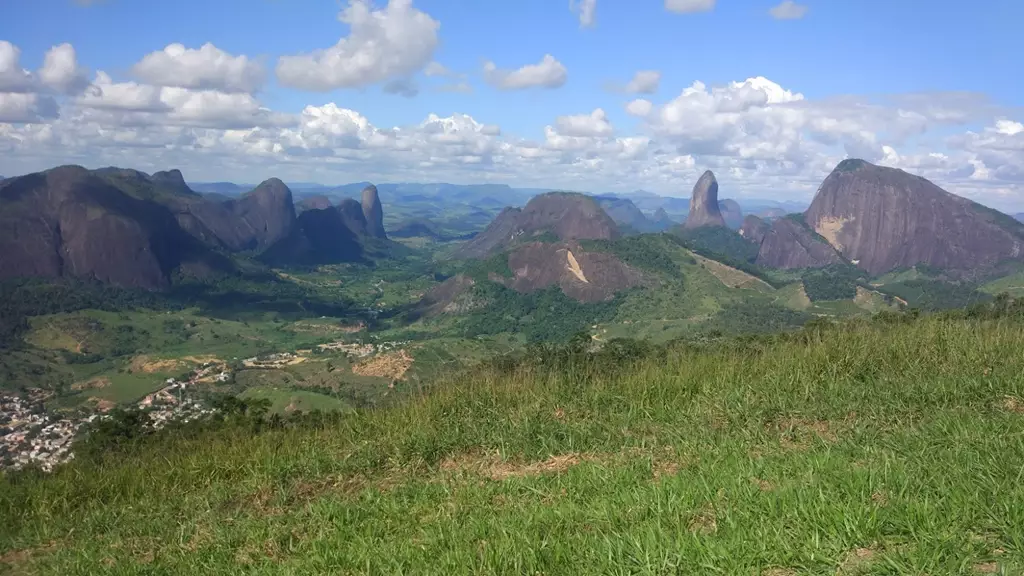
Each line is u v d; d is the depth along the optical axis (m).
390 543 4.79
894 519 3.84
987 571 3.40
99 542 6.05
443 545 4.58
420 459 6.90
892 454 5.16
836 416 6.57
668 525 4.30
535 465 6.47
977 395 6.71
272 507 6.38
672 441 6.36
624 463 5.95
